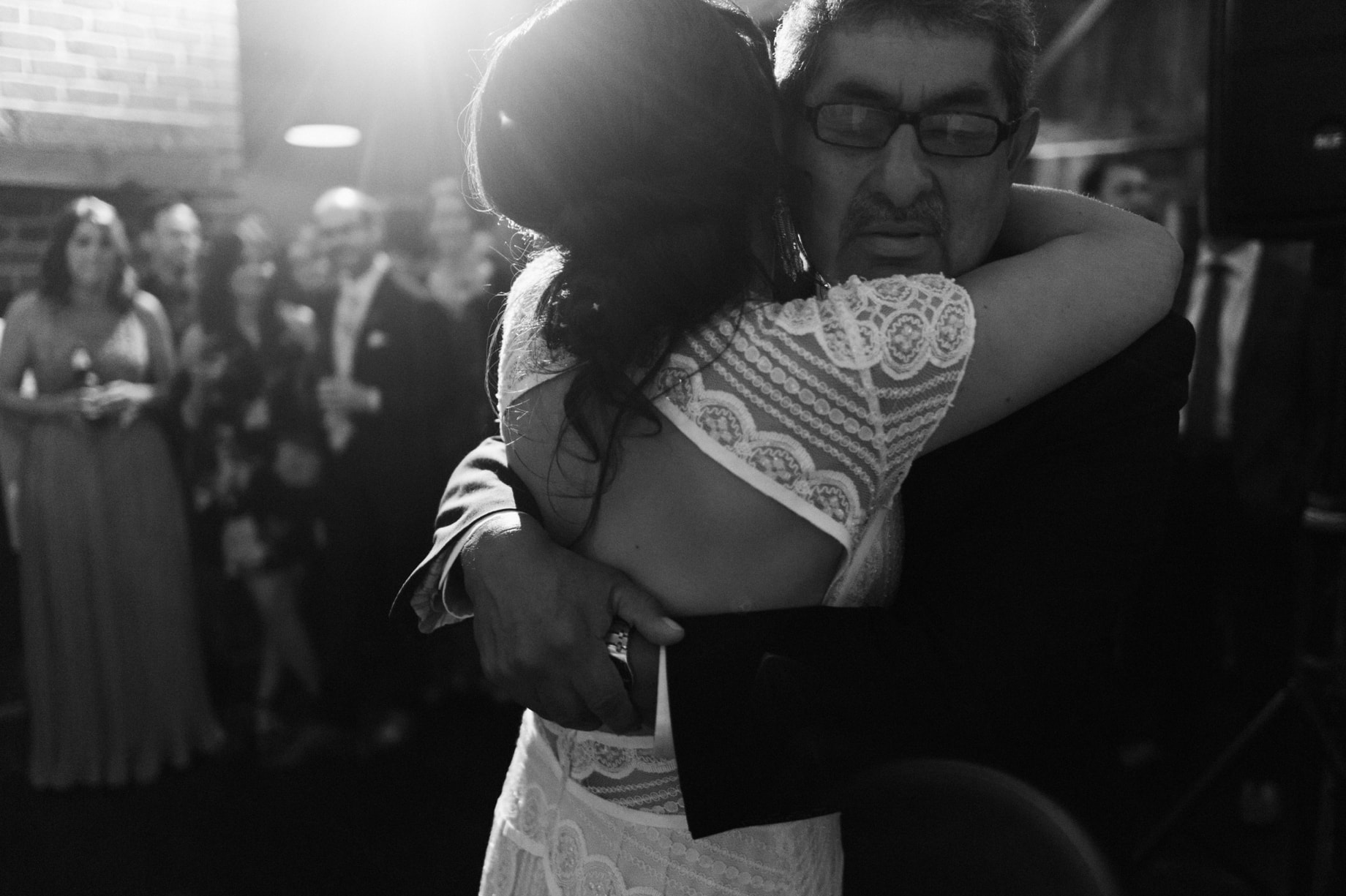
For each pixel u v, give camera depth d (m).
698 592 0.82
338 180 5.02
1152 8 5.31
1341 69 1.99
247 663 4.44
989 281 0.85
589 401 0.82
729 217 0.81
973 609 0.86
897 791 0.86
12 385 3.82
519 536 0.86
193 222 4.34
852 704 0.81
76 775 3.87
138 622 3.94
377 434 4.16
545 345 0.87
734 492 0.80
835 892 0.95
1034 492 0.87
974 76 0.89
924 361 0.80
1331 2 1.99
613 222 0.79
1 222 4.03
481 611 0.85
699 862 0.88
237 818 3.62
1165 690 3.68
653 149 0.79
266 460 4.09
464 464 1.03
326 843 3.42
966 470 0.88
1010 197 1.00
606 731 0.90
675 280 0.79
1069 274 0.87
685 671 0.79
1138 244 0.91
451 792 3.79
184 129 4.50
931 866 0.90
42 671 3.82
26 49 4.04
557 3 0.83
